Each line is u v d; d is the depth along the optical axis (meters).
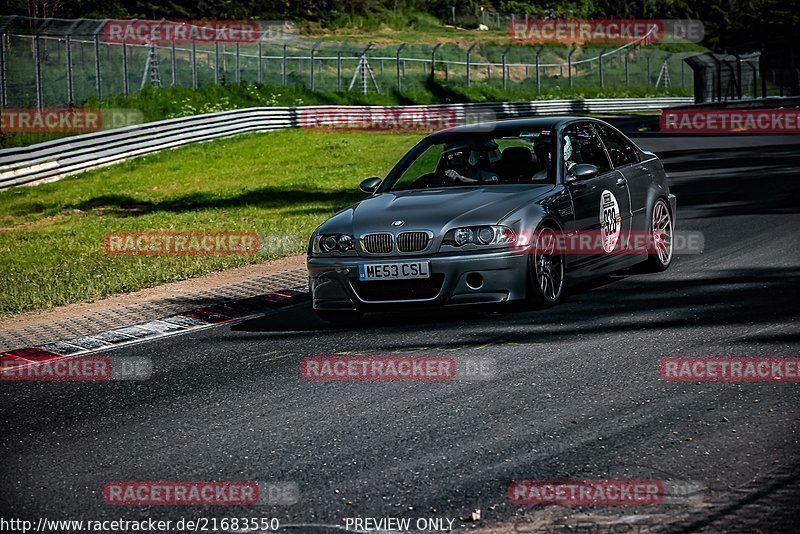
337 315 28.50
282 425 19.19
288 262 43.28
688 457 15.90
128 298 37.62
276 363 24.55
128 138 110.69
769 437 16.61
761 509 13.70
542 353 23.25
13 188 92.81
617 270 33.56
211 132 127.56
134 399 22.25
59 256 52.09
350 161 104.38
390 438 17.84
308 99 168.50
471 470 15.92
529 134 30.77
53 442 19.33
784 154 78.81
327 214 62.94
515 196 28.09
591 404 19.08
